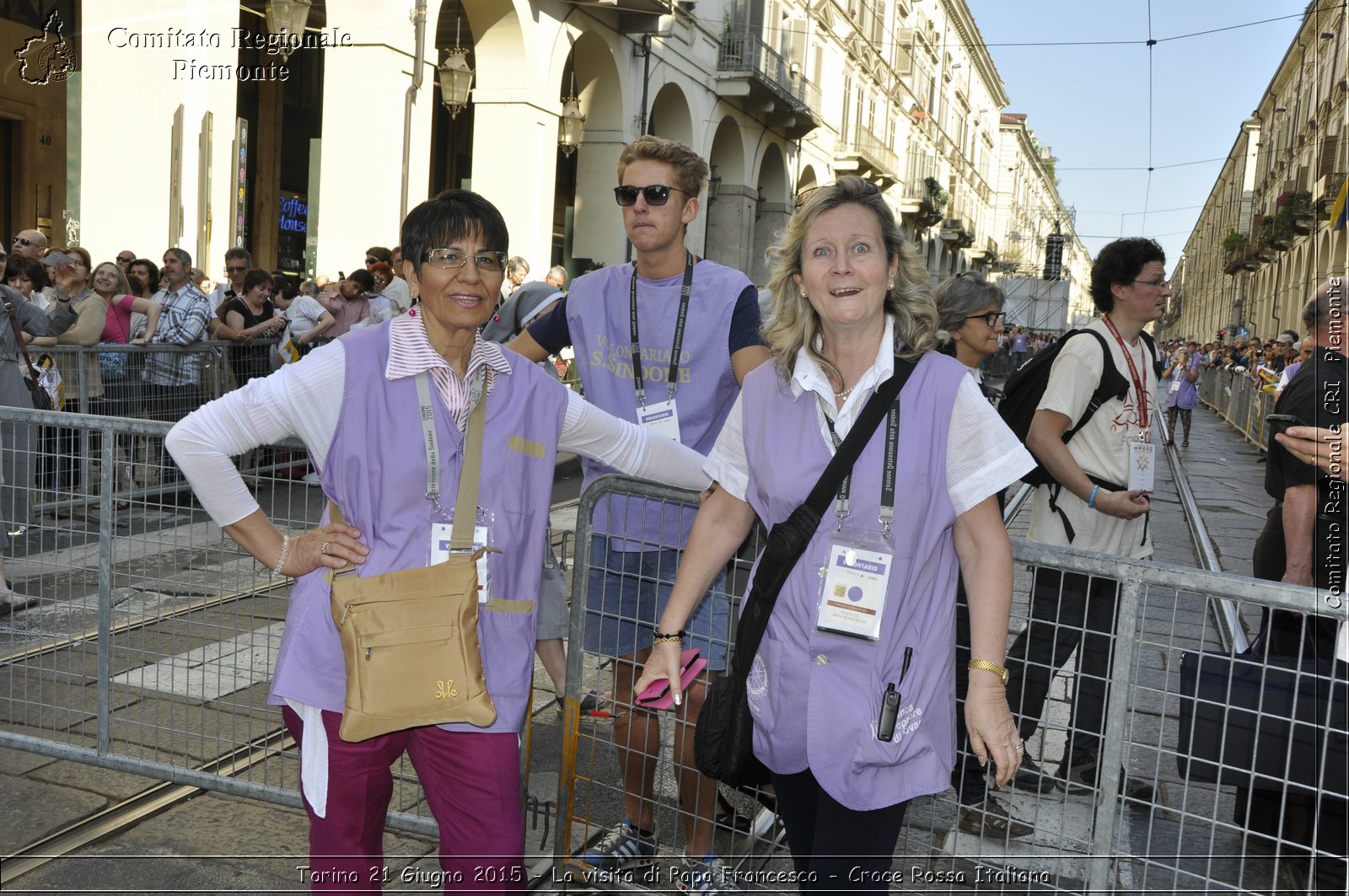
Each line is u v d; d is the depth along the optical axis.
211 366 8.20
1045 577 2.90
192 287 8.02
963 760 2.28
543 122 14.64
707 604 2.71
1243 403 20.02
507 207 14.40
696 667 2.18
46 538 3.42
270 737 3.23
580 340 2.92
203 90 10.23
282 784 3.04
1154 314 3.35
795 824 1.98
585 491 2.57
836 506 1.83
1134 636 2.12
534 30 14.19
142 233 10.20
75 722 3.45
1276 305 27.70
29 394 5.64
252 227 16.42
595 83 17.22
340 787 1.94
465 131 18.81
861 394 1.85
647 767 2.72
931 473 1.81
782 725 1.88
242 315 8.73
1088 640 2.85
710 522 2.10
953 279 3.46
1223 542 8.77
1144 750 3.47
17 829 2.91
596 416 2.24
